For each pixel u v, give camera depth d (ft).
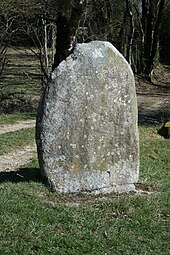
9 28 75.31
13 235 19.80
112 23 99.14
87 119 25.14
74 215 21.84
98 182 25.29
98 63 25.20
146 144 45.37
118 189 25.59
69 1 64.69
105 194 25.20
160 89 110.63
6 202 22.82
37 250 19.01
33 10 67.26
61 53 65.57
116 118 25.48
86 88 25.09
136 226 21.38
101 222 21.48
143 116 69.82
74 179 25.17
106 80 25.30
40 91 83.30
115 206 22.97
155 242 20.22
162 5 124.47
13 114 66.90
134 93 25.85
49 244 19.34
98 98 25.21
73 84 24.95
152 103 87.25
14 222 20.81
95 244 19.67
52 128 25.02
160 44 175.22
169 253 19.42
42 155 25.26
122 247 19.69
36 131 25.48
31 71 98.32
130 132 25.72
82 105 25.07
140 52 122.42
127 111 25.63
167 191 26.23
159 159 41.11
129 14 111.86
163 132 50.39
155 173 32.60
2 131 52.54
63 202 23.99
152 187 26.84
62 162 25.13
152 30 124.57
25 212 21.91
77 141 25.13
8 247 18.98
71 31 65.10
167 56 173.17
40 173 26.94
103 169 25.36
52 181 25.18
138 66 123.24
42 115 25.14
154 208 23.09
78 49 25.17
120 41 112.47
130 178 25.82
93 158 25.27
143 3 125.59
